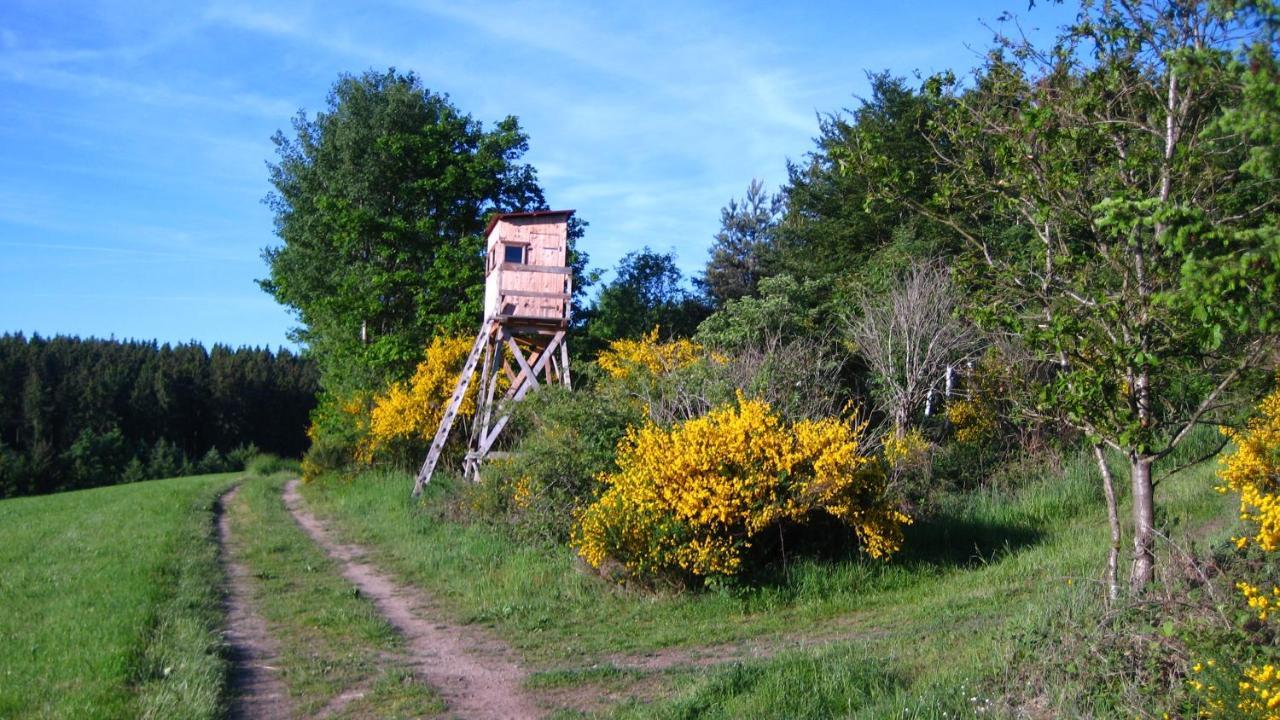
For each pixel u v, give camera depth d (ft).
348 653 31.60
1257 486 27.40
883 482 39.60
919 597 35.99
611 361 72.64
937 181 28.50
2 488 183.62
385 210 107.24
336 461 95.40
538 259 68.49
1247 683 16.71
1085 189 24.40
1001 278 25.86
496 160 104.68
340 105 117.39
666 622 35.09
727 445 37.99
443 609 39.37
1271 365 22.79
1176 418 24.45
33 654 29.32
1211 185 22.26
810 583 37.45
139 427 230.48
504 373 76.07
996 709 20.43
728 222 128.26
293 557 52.34
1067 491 48.80
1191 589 23.36
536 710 25.20
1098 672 20.62
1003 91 25.46
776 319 70.03
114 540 57.16
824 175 93.76
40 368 223.10
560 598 39.04
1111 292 23.67
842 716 22.03
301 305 116.67
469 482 64.95
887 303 63.57
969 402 58.95
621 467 44.11
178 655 29.07
